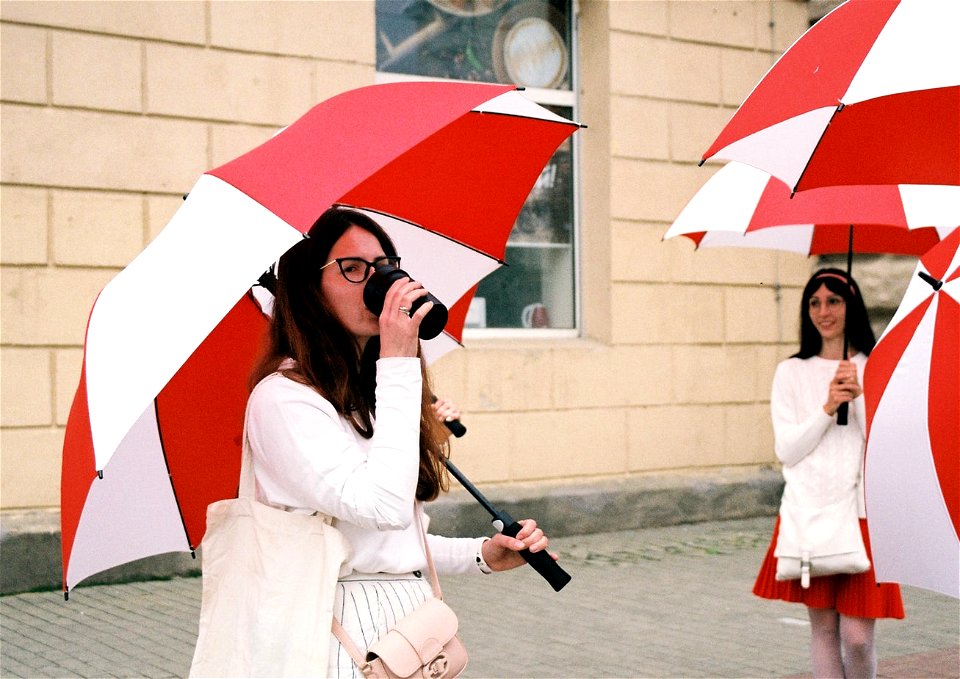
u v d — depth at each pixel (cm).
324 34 768
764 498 939
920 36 261
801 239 471
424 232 271
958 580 259
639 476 896
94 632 549
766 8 966
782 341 970
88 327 186
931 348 262
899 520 265
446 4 859
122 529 224
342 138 198
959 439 255
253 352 232
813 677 407
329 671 193
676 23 919
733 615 598
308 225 181
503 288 884
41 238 668
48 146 671
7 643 527
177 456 227
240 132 736
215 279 180
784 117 270
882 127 276
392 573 204
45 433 665
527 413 845
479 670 490
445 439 232
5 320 657
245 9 737
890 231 459
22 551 638
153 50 705
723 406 940
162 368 172
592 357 876
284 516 196
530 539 228
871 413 271
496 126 248
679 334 918
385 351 197
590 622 581
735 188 427
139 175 700
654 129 908
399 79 834
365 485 189
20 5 664
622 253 893
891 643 546
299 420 195
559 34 908
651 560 753
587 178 906
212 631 201
